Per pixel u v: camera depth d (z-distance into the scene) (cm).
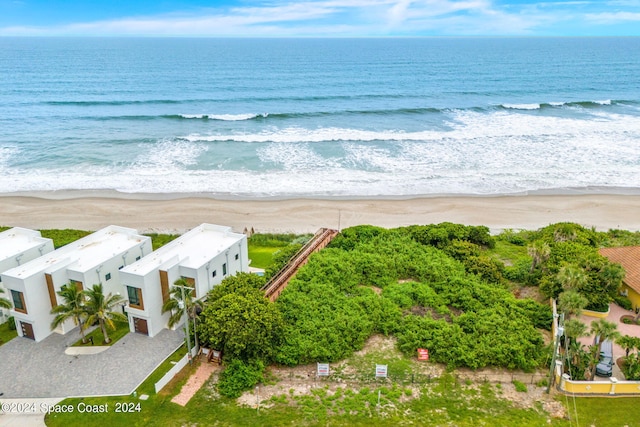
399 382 2970
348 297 3800
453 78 17275
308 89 14475
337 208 5959
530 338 3219
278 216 5750
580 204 6053
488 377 3017
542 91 14362
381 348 3306
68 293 3194
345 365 3122
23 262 3634
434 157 7738
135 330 3472
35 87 14462
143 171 7088
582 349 2984
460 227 4972
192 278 3459
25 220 5575
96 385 2930
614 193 6375
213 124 9912
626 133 9162
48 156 7706
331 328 3306
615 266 3531
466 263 4328
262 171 7112
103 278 3497
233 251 3916
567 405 2755
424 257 4416
